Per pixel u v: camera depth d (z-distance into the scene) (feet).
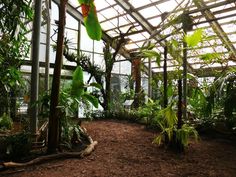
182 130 10.38
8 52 14.48
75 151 10.53
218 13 23.02
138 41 32.14
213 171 8.11
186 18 13.47
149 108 19.25
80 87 11.03
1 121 15.61
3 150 9.40
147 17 28.02
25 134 10.16
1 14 11.43
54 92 9.84
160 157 9.71
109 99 26.61
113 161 9.12
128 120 22.09
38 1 10.85
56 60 9.84
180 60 11.82
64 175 7.61
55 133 9.91
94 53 32.07
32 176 7.52
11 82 15.29
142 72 34.14
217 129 14.69
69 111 10.99
